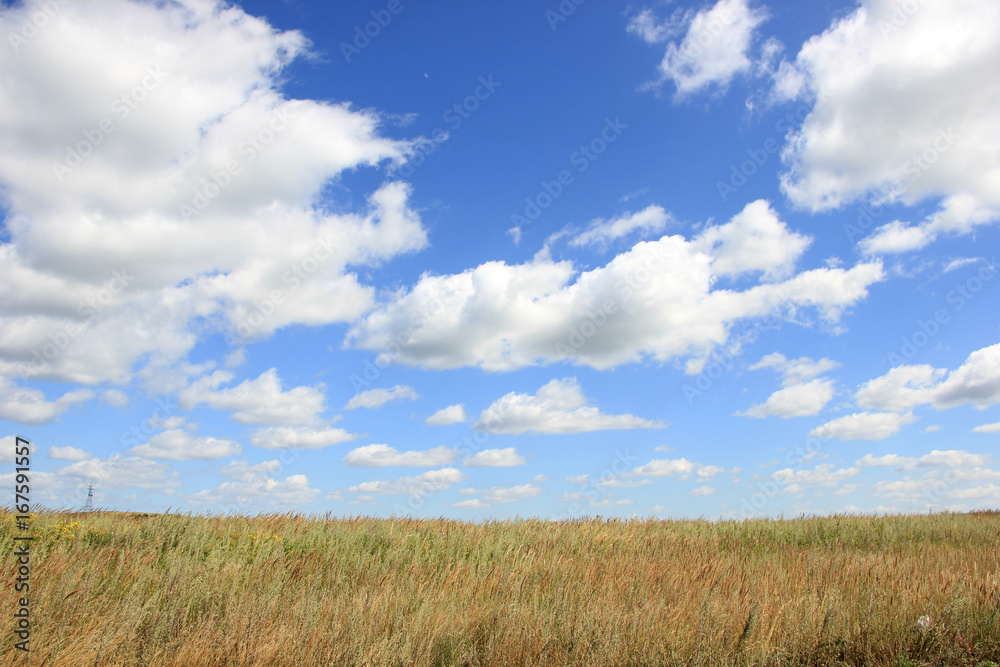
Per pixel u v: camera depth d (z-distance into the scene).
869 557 10.05
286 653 5.08
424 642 5.49
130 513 11.34
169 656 4.98
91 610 5.73
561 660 5.44
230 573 7.38
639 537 13.24
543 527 13.59
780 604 6.85
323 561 8.71
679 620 6.26
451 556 9.68
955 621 6.43
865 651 6.08
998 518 18.06
